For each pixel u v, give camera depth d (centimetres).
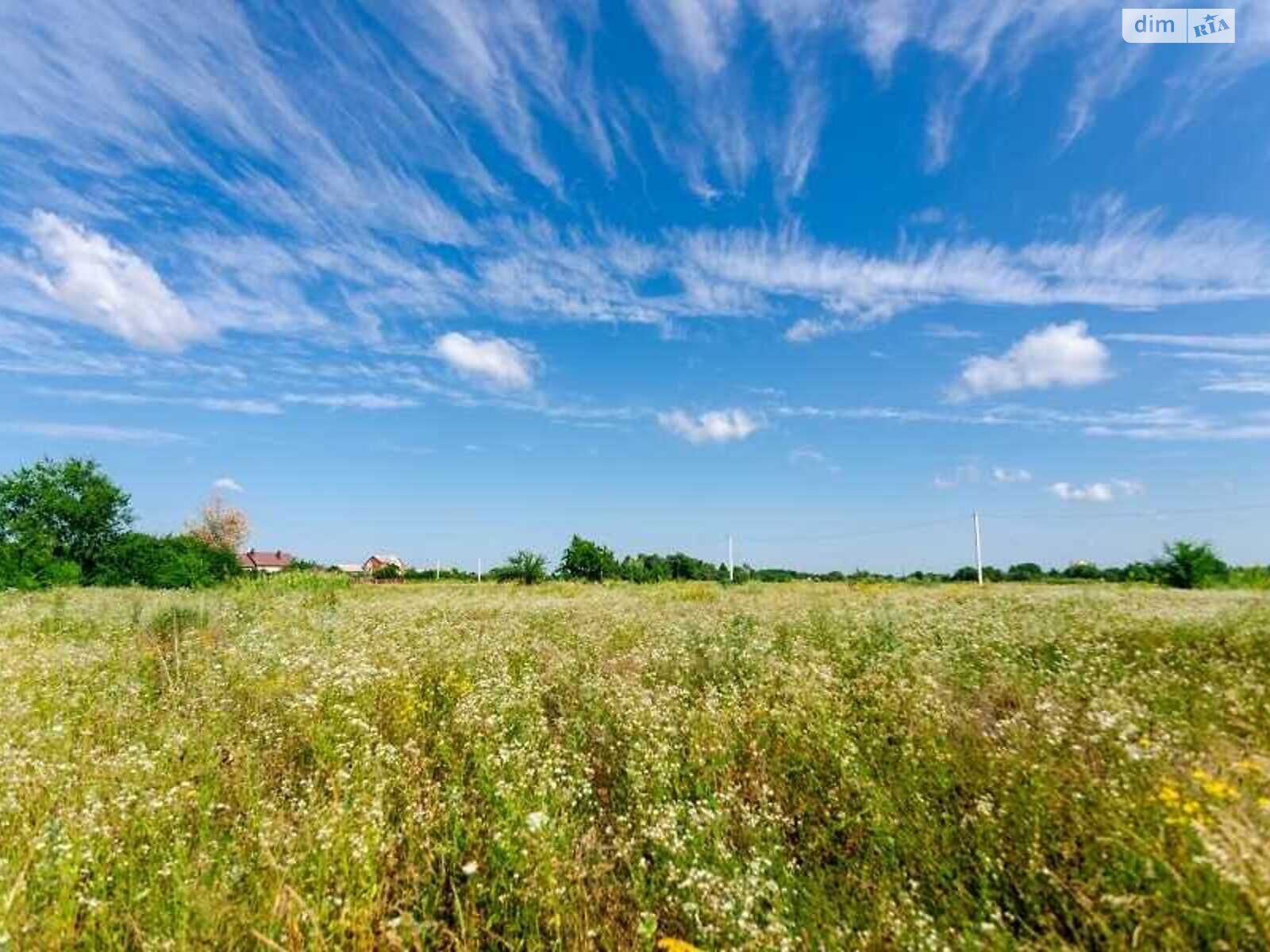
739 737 585
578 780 492
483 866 402
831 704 646
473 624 1303
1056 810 405
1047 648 870
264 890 360
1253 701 550
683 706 676
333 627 1207
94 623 1321
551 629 1233
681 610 1533
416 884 377
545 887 365
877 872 386
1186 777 403
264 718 648
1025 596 1747
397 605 1778
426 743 608
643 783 490
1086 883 337
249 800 473
